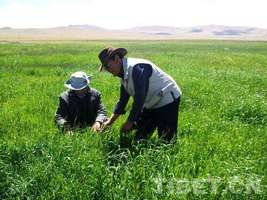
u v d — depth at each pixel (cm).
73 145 330
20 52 2147
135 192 272
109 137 362
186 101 589
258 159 335
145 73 324
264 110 552
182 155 320
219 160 322
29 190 277
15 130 402
